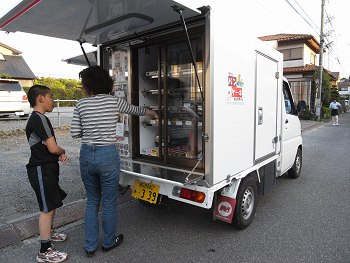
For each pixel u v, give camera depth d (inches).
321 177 219.6
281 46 824.9
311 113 767.1
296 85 810.8
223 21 102.7
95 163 97.1
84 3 89.2
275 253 107.5
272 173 159.3
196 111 117.7
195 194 103.0
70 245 113.1
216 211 117.5
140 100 139.6
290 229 128.9
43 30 117.1
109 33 123.0
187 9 89.8
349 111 1424.7
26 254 105.9
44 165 97.6
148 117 143.2
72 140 326.3
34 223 127.4
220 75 101.7
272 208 155.4
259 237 121.0
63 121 419.8
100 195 107.9
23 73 1171.9
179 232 126.0
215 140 100.7
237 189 118.1
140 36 124.7
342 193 180.4
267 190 153.9
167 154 128.3
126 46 134.7
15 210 139.8
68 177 198.4
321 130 558.9
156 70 147.6
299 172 218.8
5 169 210.7
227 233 125.0
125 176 129.6
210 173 99.8
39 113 98.7
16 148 282.8
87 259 102.6
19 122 392.2
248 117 125.5
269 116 151.1
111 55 144.3
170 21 107.3
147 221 138.2
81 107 99.9
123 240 118.0
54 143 97.2
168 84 125.9
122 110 108.7
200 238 120.0
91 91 100.7
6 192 164.4
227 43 105.5
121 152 144.7
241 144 120.2
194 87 117.0
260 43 136.3
